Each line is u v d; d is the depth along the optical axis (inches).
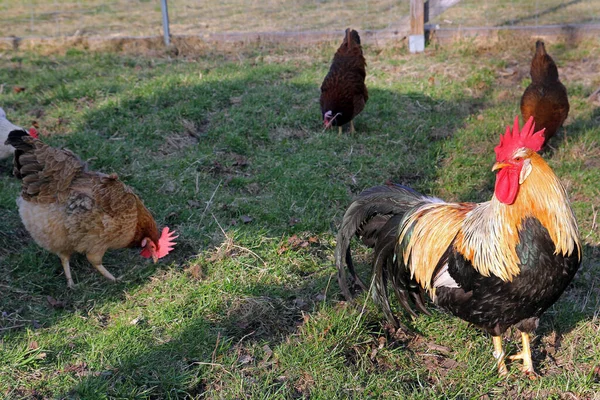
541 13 468.4
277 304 193.9
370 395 160.4
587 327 181.6
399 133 301.7
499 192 140.3
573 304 190.9
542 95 265.7
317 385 163.3
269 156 278.8
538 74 274.2
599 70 366.6
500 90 346.9
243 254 216.4
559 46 402.6
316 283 203.2
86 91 336.8
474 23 451.5
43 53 414.0
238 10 522.9
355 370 170.6
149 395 160.1
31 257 207.0
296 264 212.2
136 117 310.0
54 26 480.4
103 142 280.2
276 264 211.0
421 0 398.6
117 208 191.6
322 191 252.1
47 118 309.3
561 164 267.3
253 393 159.3
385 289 181.5
